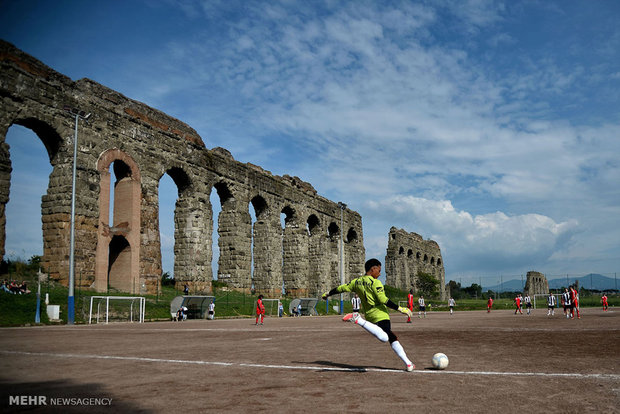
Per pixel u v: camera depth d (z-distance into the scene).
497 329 19.38
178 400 5.81
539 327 20.56
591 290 93.69
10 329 20.75
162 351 11.40
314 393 6.21
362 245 78.94
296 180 62.38
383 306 8.25
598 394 6.07
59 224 32.94
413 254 97.62
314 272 65.56
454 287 130.25
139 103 40.22
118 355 10.50
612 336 15.05
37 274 31.78
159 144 41.28
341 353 10.91
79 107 34.81
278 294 55.19
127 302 31.39
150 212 39.62
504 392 6.20
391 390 6.37
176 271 44.47
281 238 57.06
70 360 9.55
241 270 49.50
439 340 14.23
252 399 5.87
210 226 45.94
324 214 67.81
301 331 19.44
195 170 45.06
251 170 52.88
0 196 29.34
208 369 8.33
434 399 5.81
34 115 31.94
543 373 7.68
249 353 10.97
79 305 28.56
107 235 35.19
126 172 38.75
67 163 33.69
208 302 36.09
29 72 31.89
